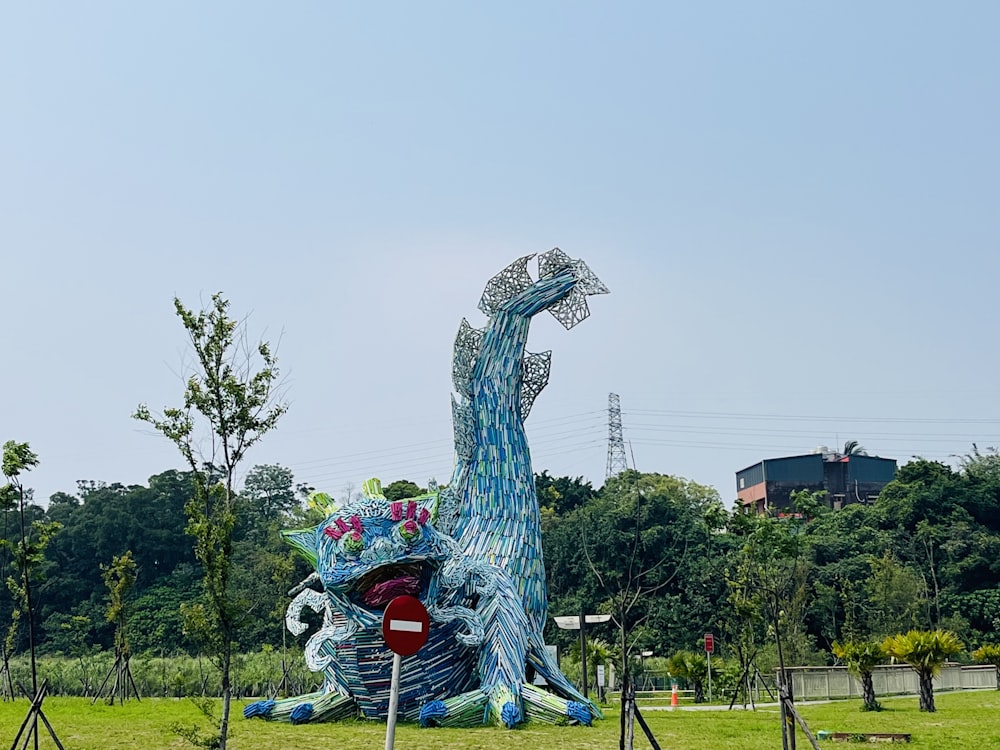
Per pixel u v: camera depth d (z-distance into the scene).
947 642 28.14
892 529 74.06
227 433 12.45
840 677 39.47
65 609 65.44
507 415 24.88
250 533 72.31
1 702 30.75
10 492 18.05
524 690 20.58
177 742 17.73
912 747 17.92
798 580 58.72
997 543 68.50
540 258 25.91
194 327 12.48
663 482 76.94
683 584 61.59
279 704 21.22
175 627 60.97
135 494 71.88
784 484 95.38
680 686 50.09
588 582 63.09
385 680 20.41
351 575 19.25
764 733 20.45
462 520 23.78
